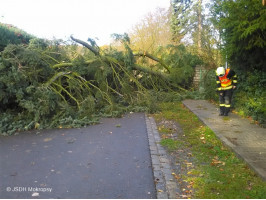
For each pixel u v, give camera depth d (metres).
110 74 10.80
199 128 6.95
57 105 7.60
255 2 6.17
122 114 9.24
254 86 7.92
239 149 4.82
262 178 3.68
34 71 7.64
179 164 4.48
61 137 6.15
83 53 10.71
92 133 6.57
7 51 7.18
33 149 5.25
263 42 6.83
